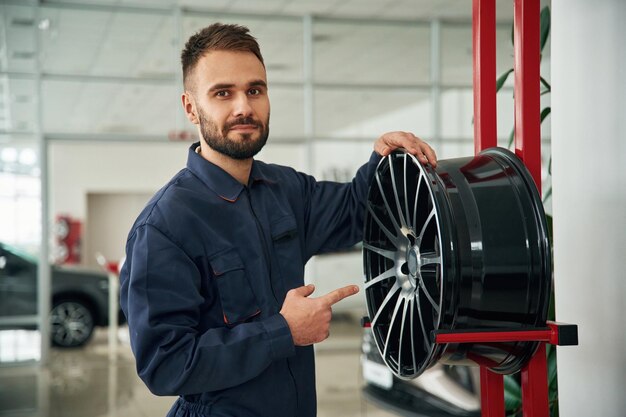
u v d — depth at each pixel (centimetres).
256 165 183
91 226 1683
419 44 805
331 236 197
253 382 162
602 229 206
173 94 747
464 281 159
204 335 151
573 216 220
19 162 720
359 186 197
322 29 786
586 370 214
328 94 792
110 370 707
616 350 201
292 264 175
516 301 163
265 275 167
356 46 795
